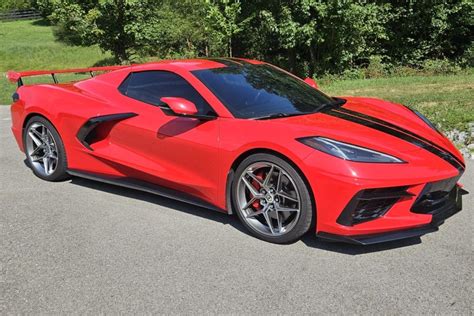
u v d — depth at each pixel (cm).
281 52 1736
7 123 847
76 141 446
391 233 307
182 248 330
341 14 1349
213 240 342
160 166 395
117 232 359
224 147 343
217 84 382
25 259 319
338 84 1146
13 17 4803
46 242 344
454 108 691
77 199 431
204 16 1789
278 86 408
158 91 407
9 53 2802
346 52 1506
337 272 292
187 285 281
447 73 1371
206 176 362
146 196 436
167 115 366
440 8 1513
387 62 1639
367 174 292
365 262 304
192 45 1936
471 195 417
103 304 263
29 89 494
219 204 361
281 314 250
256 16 1603
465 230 349
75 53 2773
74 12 1867
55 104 459
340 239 304
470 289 269
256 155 329
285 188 325
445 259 305
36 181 486
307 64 1600
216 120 356
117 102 430
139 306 261
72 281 289
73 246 337
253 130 334
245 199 348
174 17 1888
